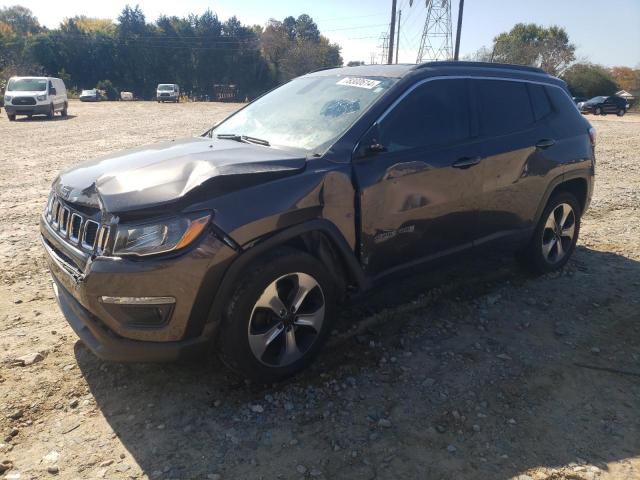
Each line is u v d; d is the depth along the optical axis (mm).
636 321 4066
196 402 3014
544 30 74062
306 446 2686
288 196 2961
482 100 4141
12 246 5566
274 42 91125
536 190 4484
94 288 2689
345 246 3252
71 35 83625
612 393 3164
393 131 3531
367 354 3535
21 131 19188
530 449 2686
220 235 2729
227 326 2857
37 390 3088
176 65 89062
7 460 2549
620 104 40969
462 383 3232
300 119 3752
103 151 13445
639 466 2574
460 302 4328
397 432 2793
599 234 6211
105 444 2678
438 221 3777
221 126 4348
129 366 3338
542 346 3691
